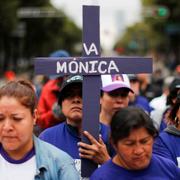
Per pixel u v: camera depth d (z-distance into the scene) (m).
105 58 6.23
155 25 111.94
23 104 5.24
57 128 7.52
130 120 5.30
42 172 5.36
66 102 7.41
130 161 5.42
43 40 112.00
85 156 6.21
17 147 5.26
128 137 5.31
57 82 11.75
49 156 5.43
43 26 105.62
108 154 6.68
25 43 110.25
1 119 5.25
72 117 7.35
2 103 5.21
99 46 6.27
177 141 7.09
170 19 100.69
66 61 6.15
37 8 93.56
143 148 5.35
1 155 5.43
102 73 6.24
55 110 10.55
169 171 5.68
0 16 74.75
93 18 6.27
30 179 5.36
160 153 7.03
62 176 5.40
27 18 101.81
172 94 9.66
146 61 6.30
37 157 5.39
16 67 103.38
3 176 5.38
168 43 123.56
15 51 106.31
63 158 5.49
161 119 10.66
